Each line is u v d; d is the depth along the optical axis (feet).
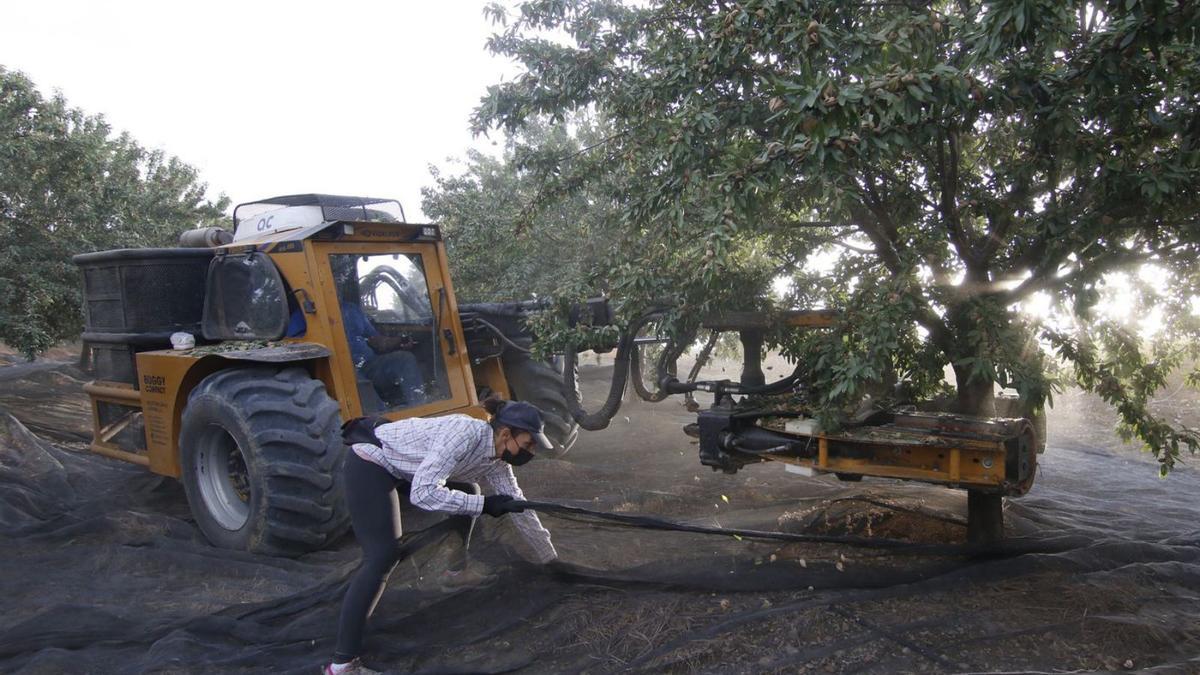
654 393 16.61
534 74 18.37
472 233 30.07
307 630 12.37
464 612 12.69
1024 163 12.21
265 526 15.88
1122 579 12.13
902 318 12.56
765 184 11.05
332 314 17.26
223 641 12.38
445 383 19.03
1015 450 11.82
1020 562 12.46
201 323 20.08
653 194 13.83
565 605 12.57
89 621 12.81
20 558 16.19
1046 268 12.42
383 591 13.09
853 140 10.26
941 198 13.70
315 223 20.07
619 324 15.97
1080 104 11.23
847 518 15.51
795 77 10.43
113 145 33.73
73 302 28.66
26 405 31.45
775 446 13.39
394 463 11.39
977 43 9.95
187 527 18.04
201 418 17.01
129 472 22.86
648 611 12.14
